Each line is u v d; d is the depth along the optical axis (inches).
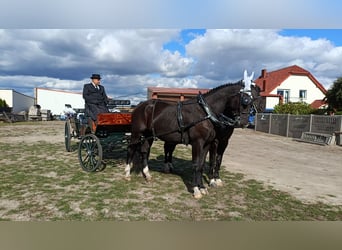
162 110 223.0
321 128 621.0
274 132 813.2
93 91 273.0
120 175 258.1
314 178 279.0
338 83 979.3
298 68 1568.7
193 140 203.5
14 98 1699.1
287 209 188.7
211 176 236.1
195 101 206.5
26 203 185.2
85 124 293.3
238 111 199.8
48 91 1861.5
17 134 633.0
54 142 482.6
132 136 245.8
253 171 299.3
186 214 174.7
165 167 274.4
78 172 265.4
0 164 298.5
